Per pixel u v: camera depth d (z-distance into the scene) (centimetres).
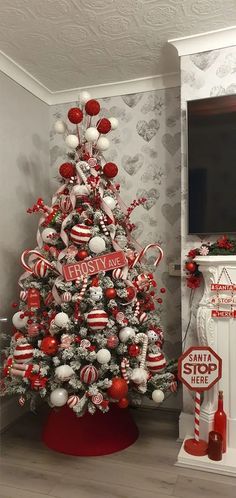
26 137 259
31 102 265
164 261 258
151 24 201
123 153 270
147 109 264
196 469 184
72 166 211
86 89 275
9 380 200
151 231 262
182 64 218
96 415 202
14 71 242
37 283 203
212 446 183
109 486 171
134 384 194
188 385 189
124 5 186
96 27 204
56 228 211
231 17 195
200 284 213
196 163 212
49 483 173
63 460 192
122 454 197
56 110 287
